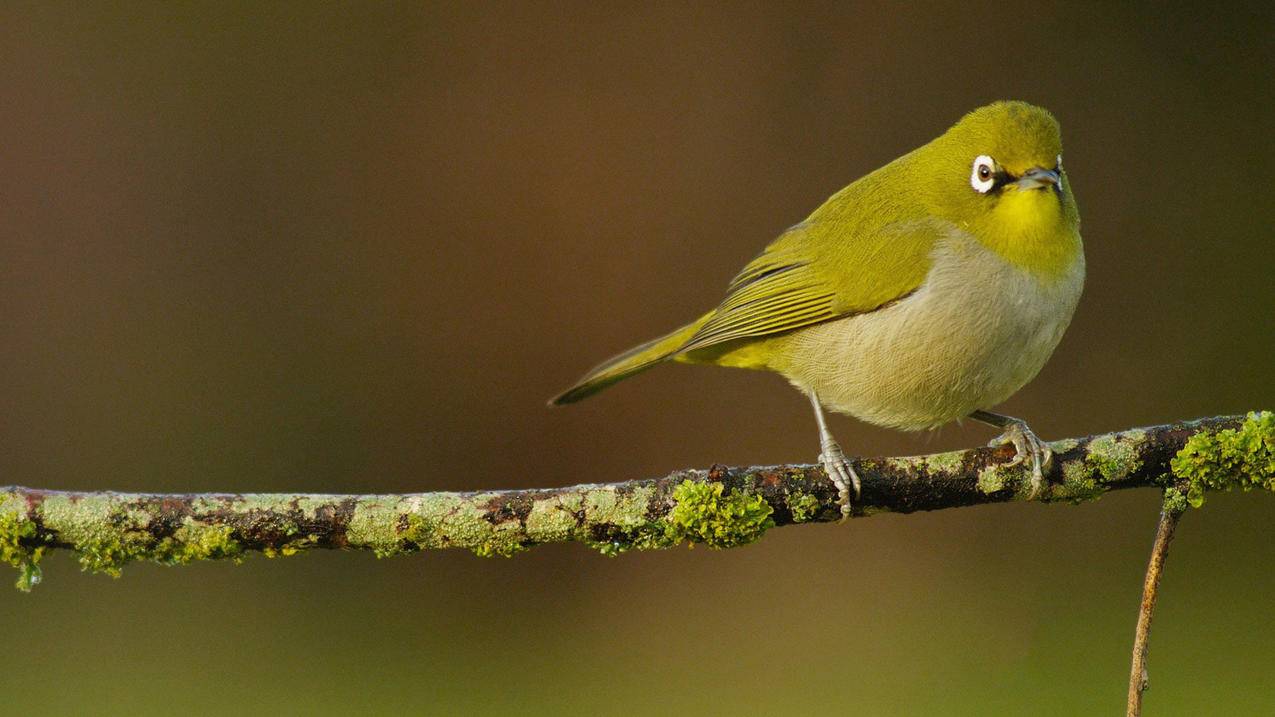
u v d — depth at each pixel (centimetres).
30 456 1435
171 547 579
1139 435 621
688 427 1501
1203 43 1530
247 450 1464
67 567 1269
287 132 1533
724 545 607
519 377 1512
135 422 1457
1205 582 1280
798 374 816
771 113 1552
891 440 1469
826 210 820
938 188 752
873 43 1560
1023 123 727
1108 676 1139
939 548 1369
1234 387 1440
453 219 1536
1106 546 1341
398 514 586
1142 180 1521
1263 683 1112
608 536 599
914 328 743
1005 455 631
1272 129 1501
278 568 1312
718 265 1525
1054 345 746
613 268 1527
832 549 1380
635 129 1550
